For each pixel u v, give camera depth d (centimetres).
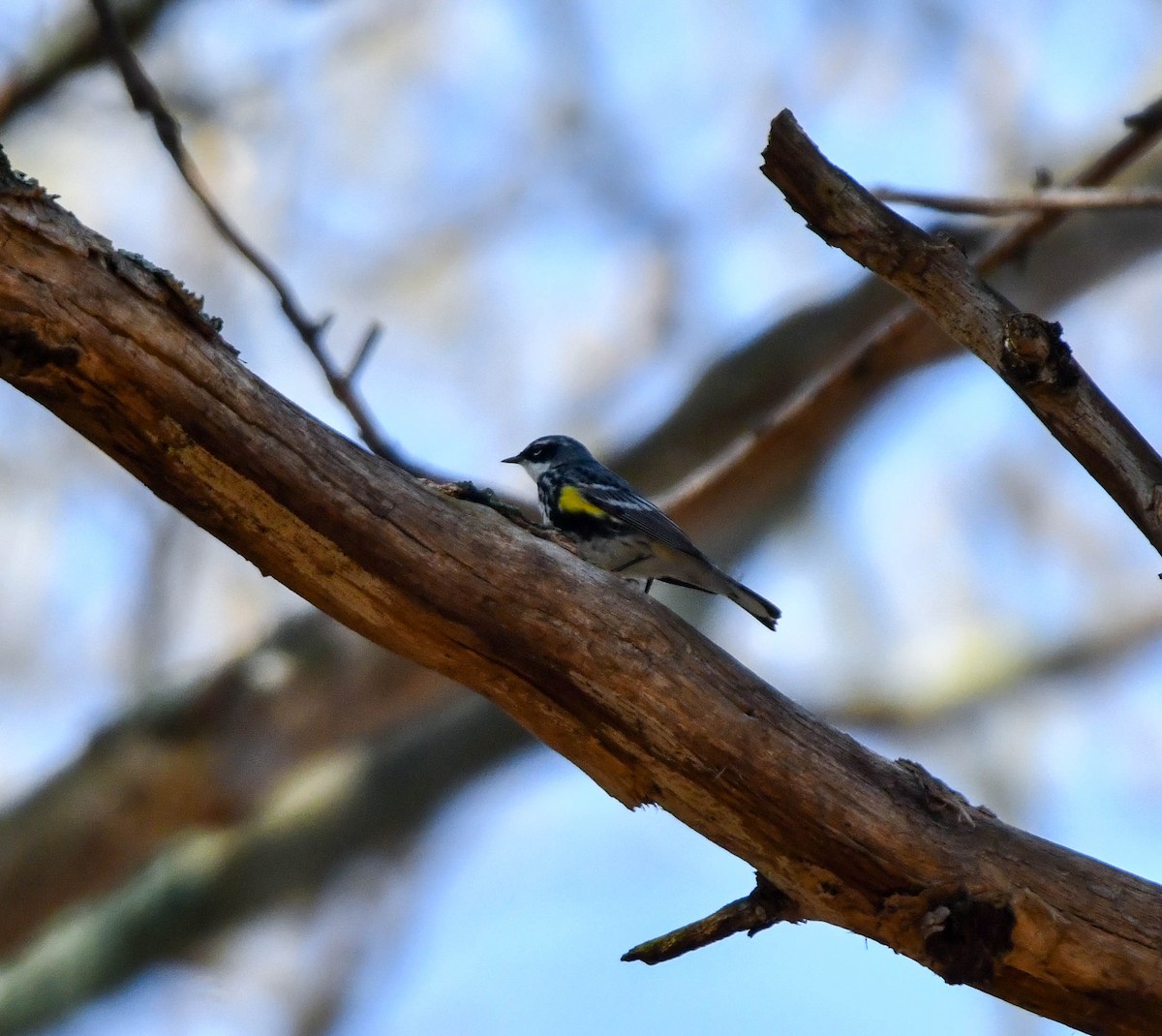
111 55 958
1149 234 1703
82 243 606
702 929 751
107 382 621
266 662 1457
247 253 952
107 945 1816
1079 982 705
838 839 705
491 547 689
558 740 729
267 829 1869
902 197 1034
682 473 1542
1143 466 689
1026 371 680
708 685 704
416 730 1912
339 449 669
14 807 1440
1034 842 721
